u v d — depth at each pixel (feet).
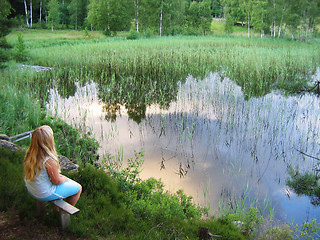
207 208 22.34
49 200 13.30
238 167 29.04
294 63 77.56
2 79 55.77
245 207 22.82
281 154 31.89
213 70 73.46
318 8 174.09
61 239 13.62
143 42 120.78
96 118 42.29
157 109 46.57
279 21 184.44
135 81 63.36
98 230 15.42
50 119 38.50
